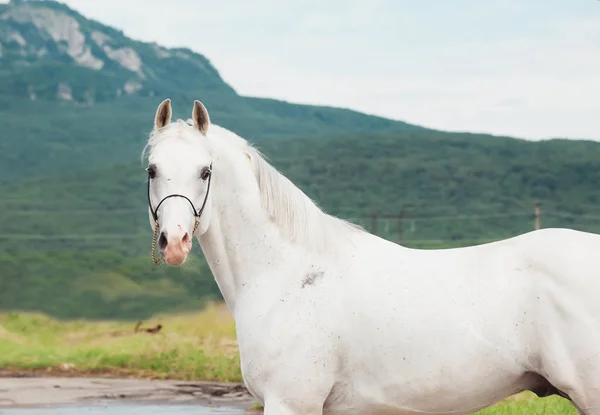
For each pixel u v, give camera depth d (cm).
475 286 468
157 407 1020
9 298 3369
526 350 456
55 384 1238
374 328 470
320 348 477
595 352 439
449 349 459
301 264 499
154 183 488
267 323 490
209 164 492
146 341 1565
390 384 469
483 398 466
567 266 453
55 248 5988
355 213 7019
